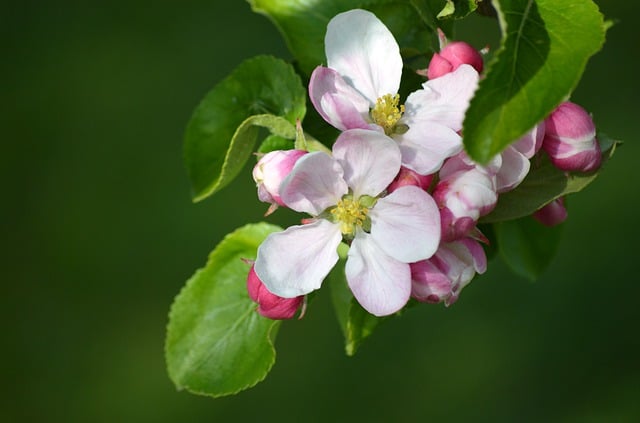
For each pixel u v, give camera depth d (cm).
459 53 56
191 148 60
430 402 96
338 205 55
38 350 102
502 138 52
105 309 102
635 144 104
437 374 97
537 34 53
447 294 54
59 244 105
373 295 55
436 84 56
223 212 103
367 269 55
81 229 105
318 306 99
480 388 96
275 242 55
